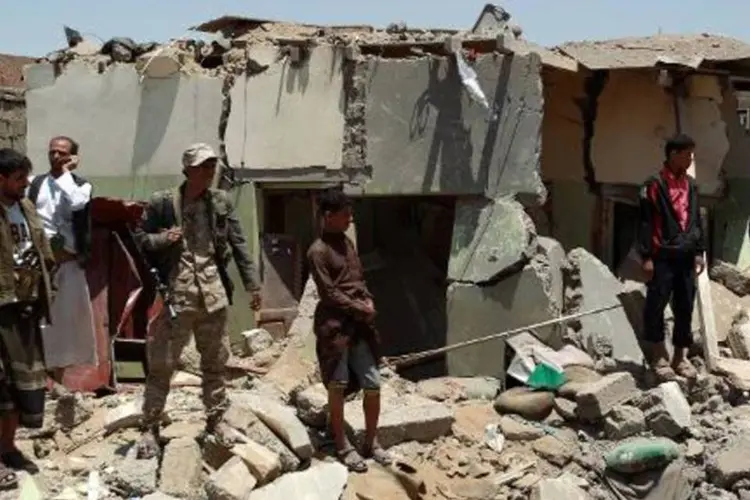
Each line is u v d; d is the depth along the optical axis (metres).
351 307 6.56
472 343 8.35
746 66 10.50
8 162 6.09
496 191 8.78
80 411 7.23
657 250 7.79
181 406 7.45
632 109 10.52
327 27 10.17
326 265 6.58
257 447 6.52
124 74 9.52
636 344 8.65
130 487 6.22
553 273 8.75
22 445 6.84
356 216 10.94
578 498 6.77
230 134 9.28
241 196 9.23
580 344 8.62
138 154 9.49
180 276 6.30
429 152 8.88
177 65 9.38
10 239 6.02
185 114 9.40
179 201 6.28
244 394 7.46
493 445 7.34
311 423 7.25
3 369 6.08
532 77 8.71
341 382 6.56
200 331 6.44
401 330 10.45
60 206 7.33
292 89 9.14
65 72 9.62
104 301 8.31
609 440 7.41
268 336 9.03
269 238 9.41
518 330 8.30
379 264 10.85
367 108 8.94
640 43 10.62
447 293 8.91
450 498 6.73
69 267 7.50
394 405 7.55
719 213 10.91
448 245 10.98
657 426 7.36
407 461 7.00
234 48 9.57
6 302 5.99
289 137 9.15
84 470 6.50
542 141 10.70
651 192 7.80
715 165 10.60
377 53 9.09
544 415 7.66
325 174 9.08
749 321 9.34
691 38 10.86
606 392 7.49
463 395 8.13
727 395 7.95
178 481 6.27
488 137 8.78
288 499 6.21
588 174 10.60
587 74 10.45
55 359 7.49
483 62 8.74
